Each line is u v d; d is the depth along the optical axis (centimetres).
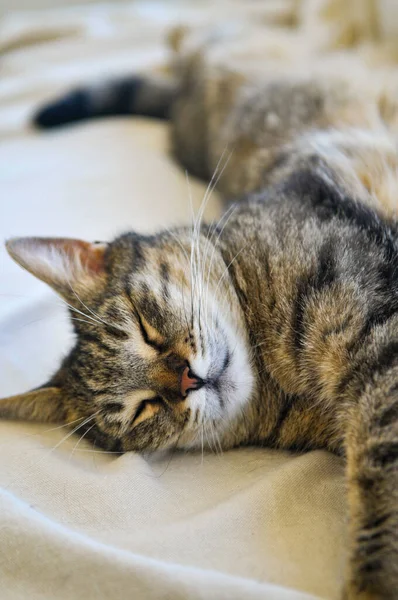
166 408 38
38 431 38
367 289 35
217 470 36
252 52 69
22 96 81
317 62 65
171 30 83
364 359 34
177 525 31
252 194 47
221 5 93
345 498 32
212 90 65
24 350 44
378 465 31
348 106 54
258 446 39
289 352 37
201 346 38
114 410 39
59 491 33
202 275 40
